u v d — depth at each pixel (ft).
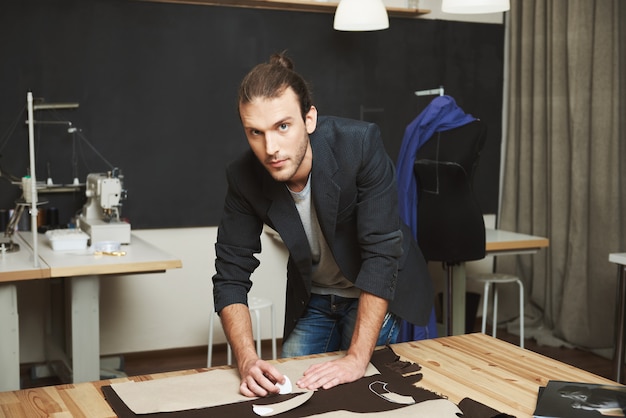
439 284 15.78
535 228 15.15
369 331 5.32
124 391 4.63
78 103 13.03
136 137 13.48
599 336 13.88
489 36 15.94
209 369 5.18
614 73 13.41
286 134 4.54
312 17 14.47
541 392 4.52
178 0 13.42
